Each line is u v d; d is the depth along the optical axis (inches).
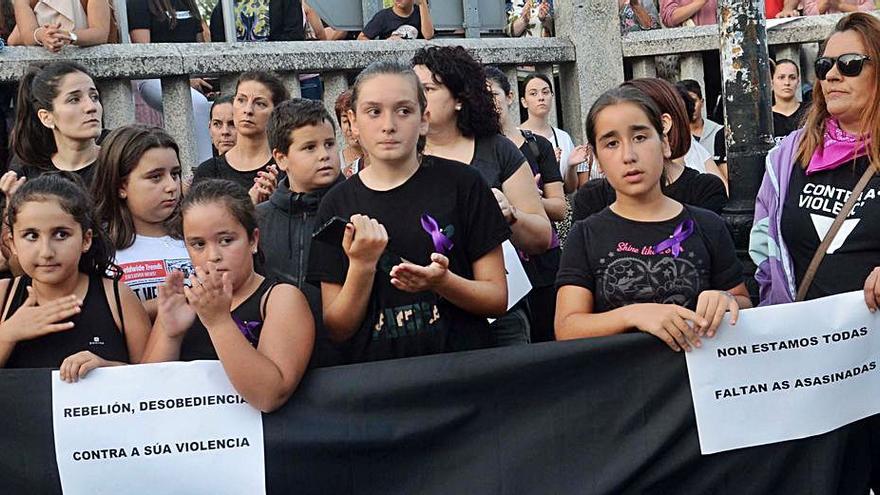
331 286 142.6
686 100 236.4
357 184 144.3
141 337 143.6
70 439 132.8
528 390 136.3
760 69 200.8
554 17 314.8
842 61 143.9
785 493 138.1
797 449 137.5
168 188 170.2
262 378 129.3
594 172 251.9
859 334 137.3
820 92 149.8
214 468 133.9
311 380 135.3
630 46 307.0
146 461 133.4
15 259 155.6
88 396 132.8
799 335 136.0
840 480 140.9
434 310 141.3
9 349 135.0
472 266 143.7
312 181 171.6
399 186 142.5
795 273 151.5
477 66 180.5
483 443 136.5
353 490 136.2
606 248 139.3
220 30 297.6
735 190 201.8
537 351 135.9
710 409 135.7
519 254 185.6
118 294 144.0
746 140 201.0
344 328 137.0
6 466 133.6
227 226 137.7
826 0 338.6
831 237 144.7
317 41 273.3
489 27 341.7
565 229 233.5
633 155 135.6
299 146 171.0
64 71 196.2
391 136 139.5
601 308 140.2
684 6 327.3
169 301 137.6
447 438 136.5
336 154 174.7
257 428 134.0
